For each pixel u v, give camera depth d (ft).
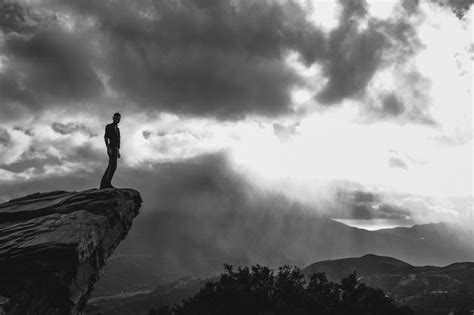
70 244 58.80
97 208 69.31
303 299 129.08
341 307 129.80
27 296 56.75
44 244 58.54
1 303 53.72
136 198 80.74
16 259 57.31
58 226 63.31
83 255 60.64
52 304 60.08
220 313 124.77
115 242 75.61
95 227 64.34
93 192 72.64
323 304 128.36
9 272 57.11
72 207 69.36
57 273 58.23
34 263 57.52
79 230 62.34
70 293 60.85
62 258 58.80
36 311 57.98
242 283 134.51
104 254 71.10
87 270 65.98
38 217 67.46
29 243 59.11
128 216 77.87
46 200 75.05
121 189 77.10
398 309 132.36
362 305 132.16
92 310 92.94
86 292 68.85
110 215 69.31
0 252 57.77
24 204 73.97
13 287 56.54
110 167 78.07
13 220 67.92
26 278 57.16
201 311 127.44
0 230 63.26
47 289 58.44
